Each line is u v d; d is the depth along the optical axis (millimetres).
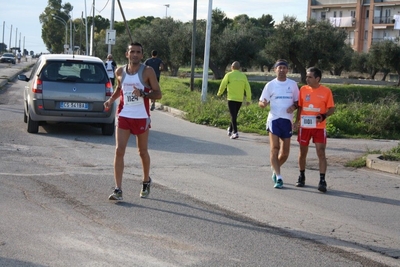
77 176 12195
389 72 94875
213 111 24750
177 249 7773
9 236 7988
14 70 68062
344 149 18375
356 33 111625
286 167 14812
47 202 9922
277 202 10891
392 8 107188
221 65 76250
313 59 75500
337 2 114938
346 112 24188
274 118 12250
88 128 19984
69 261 7125
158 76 27859
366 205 11070
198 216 9531
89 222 8852
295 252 7910
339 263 7543
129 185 11578
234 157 15781
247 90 19750
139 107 10133
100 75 18250
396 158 15625
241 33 74938
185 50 73000
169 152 16000
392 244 8531
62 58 18219
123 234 8328
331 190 12305
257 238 8477
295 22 74875
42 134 18031
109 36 47469
